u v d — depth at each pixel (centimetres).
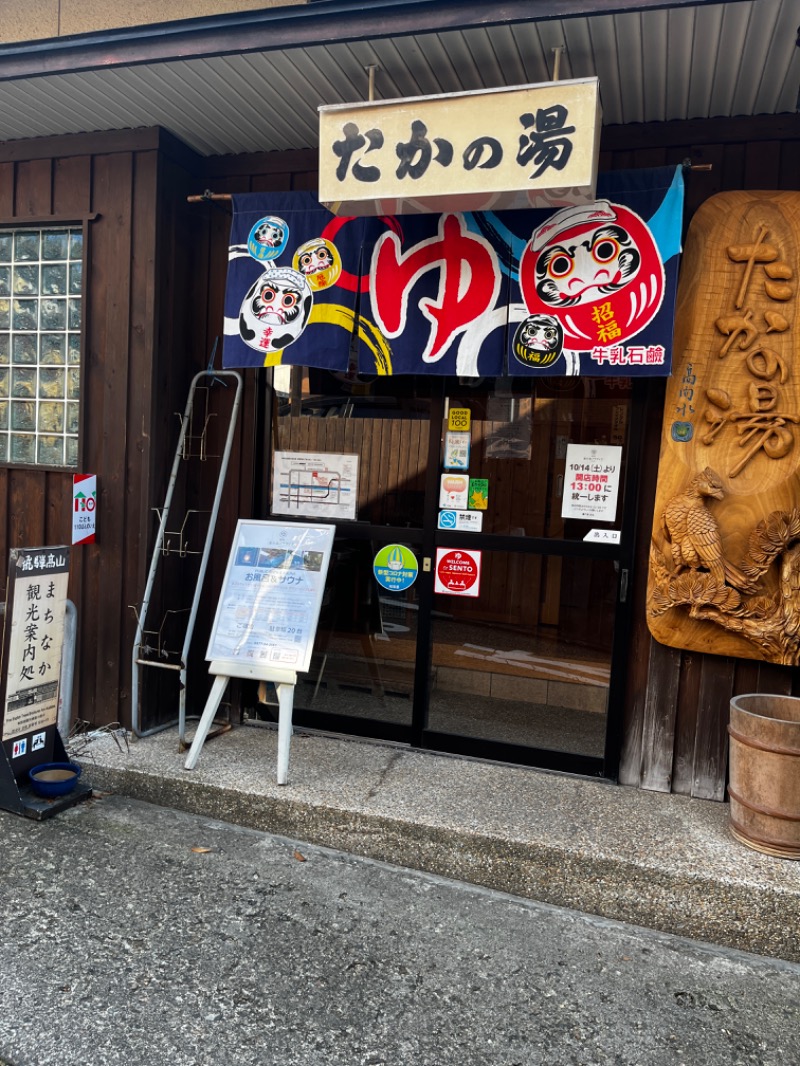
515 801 394
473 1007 270
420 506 457
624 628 417
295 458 481
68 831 379
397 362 413
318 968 286
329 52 356
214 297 488
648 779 418
